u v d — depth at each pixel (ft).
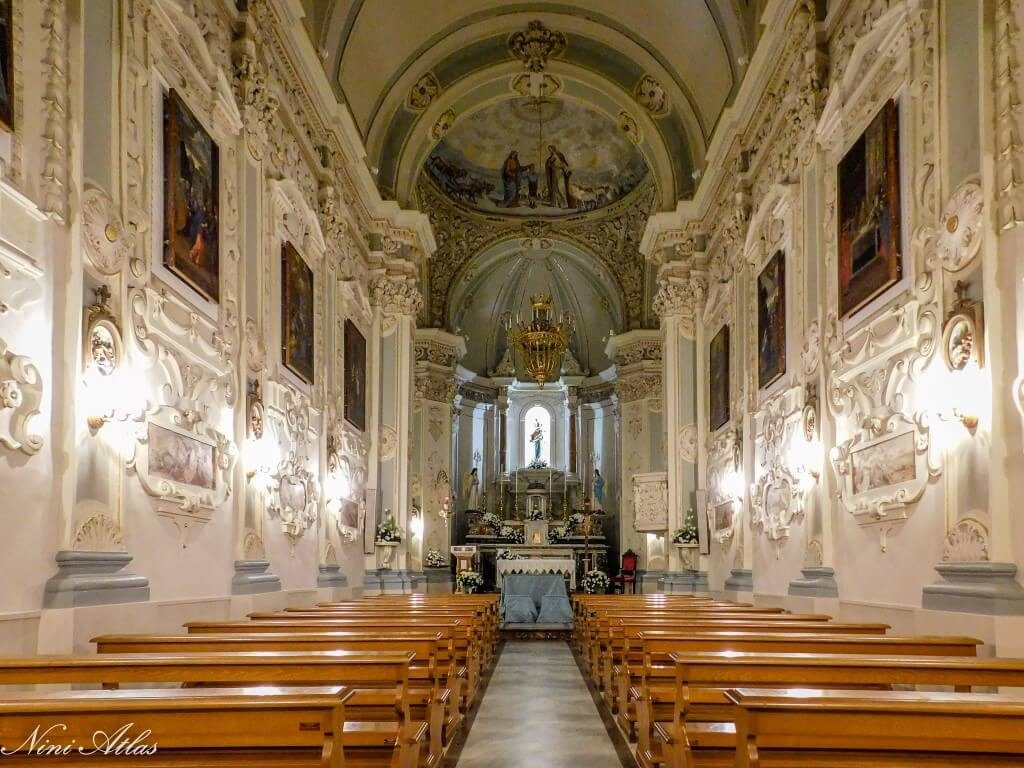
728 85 55.01
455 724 27.14
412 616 31.32
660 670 21.76
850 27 34.73
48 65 21.12
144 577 25.43
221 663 15.85
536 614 71.20
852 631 25.84
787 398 40.83
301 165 46.03
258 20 37.17
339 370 52.80
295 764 12.01
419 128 65.92
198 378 30.35
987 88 22.86
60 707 10.74
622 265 93.25
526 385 105.91
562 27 63.16
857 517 31.89
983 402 22.49
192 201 30.04
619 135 87.56
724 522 55.62
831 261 35.24
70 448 21.16
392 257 65.16
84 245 22.16
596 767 23.63
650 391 89.97
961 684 15.70
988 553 22.02
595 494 99.50
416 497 87.76
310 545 45.39
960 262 23.88
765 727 11.21
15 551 19.25
